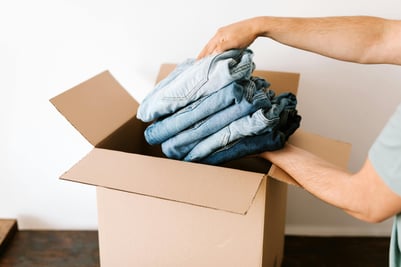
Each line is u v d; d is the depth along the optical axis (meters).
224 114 0.86
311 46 0.92
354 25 0.90
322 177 0.79
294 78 1.11
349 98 1.28
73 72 1.31
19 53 1.28
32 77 1.31
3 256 1.36
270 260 1.07
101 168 0.85
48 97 1.34
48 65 1.30
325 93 1.28
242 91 0.85
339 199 0.75
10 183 1.45
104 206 0.94
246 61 0.86
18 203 1.47
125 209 0.93
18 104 1.34
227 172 0.83
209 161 0.93
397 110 0.70
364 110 1.29
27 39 1.27
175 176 0.82
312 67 1.25
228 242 0.90
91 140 0.94
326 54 0.93
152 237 0.94
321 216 1.44
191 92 0.87
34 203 1.47
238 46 0.92
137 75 1.31
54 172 1.43
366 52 0.90
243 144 0.88
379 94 1.27
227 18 1.22
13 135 1.38
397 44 0.87
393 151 0.67
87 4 1.22
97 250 1.39
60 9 1.23
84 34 1.26
